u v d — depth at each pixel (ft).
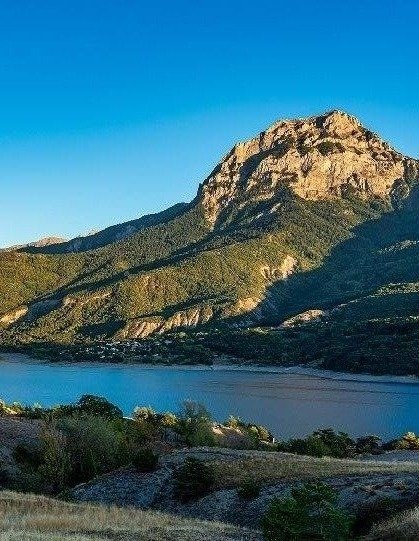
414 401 627.46
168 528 98.48
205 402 611.06
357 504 109.09
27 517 103.35
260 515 126.21
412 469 136.46
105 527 96.53
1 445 211.41
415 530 83.76
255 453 187.52
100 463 203.31
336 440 310.45
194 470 153.28
